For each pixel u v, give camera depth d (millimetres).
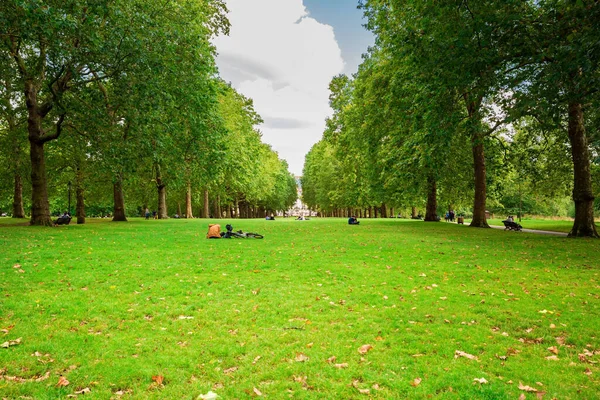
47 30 12398
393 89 20578
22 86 19031
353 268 9250
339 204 62125
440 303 6324
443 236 17516
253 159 43031
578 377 3779
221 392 3498
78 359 4121
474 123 16031
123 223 25172
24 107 23328
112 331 4984
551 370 3943
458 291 7141
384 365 4020
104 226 21047
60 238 13781
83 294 6582
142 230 18672
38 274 7867
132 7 17141
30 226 18719
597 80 10398
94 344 4520
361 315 5723
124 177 25297
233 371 3947
